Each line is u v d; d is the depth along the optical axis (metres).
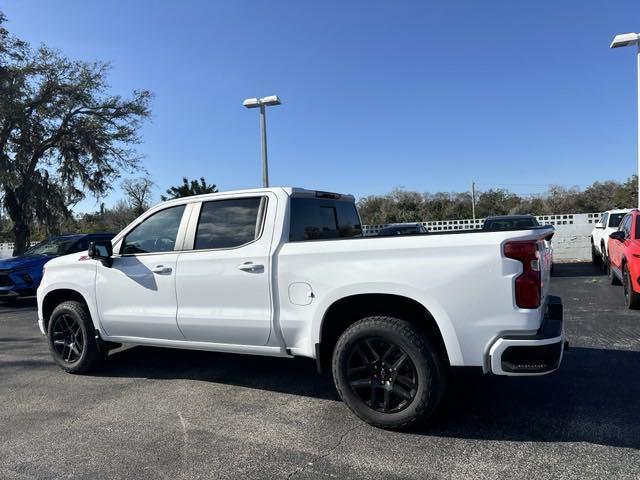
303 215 4.62
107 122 23.98
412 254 3.66
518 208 51.25
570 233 19.20
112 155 24.41
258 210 4.49
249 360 5.96
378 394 3.82
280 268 4.16
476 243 3.49
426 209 50.97
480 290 3.46
